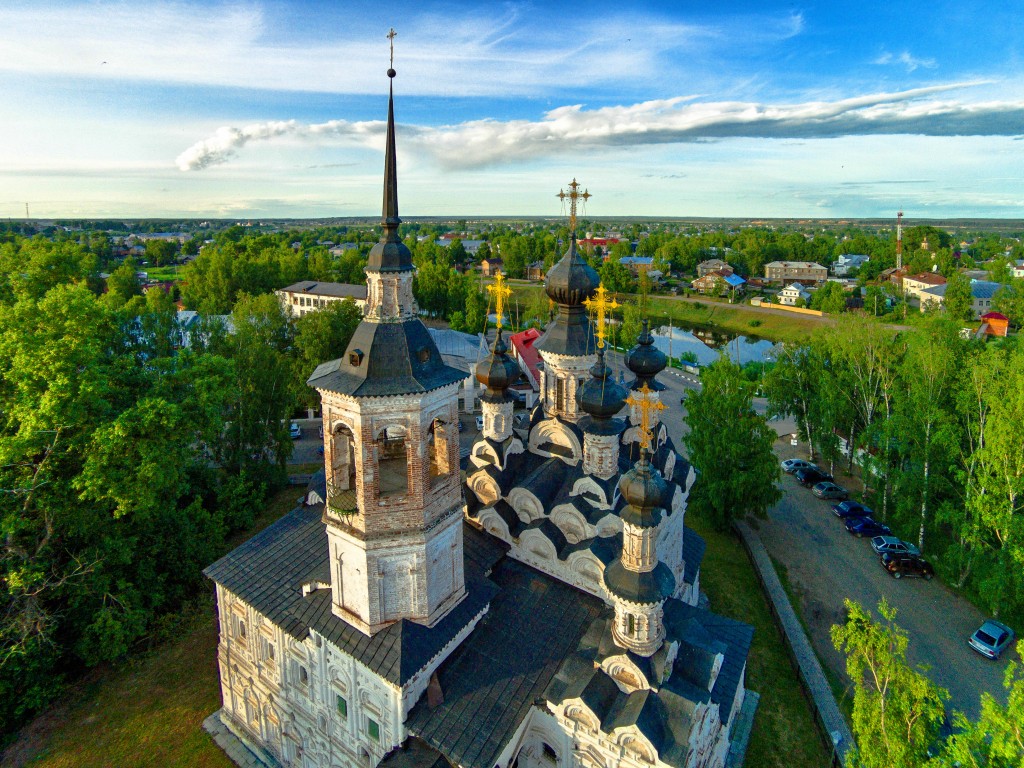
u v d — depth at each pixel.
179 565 44.91
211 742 33.03
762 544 52.53
